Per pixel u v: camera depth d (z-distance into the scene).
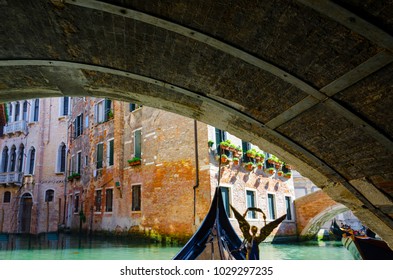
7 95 5.03
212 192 12.80
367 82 3.26
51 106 26.09
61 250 13.29
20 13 3.52
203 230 6.91
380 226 4.84
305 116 4.13
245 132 5.18
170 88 4.65
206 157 13.15
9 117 27.03
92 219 18.89
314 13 2.81
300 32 3.06
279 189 17.11
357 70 3.16
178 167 14.00
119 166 16.94
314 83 3.55
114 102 18.16
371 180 4.39
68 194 23.19
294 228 17.91
